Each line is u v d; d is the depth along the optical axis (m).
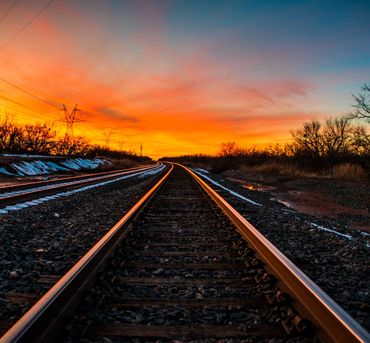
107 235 4.67
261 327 2.69
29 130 35.38
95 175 24.95
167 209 8.98
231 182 24.19
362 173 25.42
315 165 35.81
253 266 4.09
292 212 10.99
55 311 2.53
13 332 2.06
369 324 2.83
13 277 3.79
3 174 20.98
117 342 2.49
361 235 8.38
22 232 6.21
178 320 2.84
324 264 4.66
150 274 3.98
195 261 4.50
